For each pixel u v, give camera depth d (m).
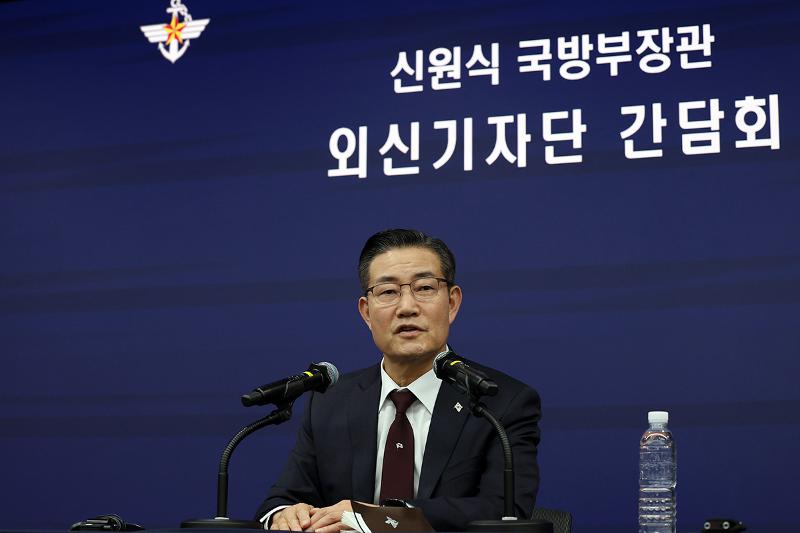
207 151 7.70
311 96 7.60
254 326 7.39
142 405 7.48
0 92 8.13
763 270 6.61
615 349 6.78
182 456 7.35
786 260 6.58
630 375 6.73
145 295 7.62
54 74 8.09
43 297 7.78
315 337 7.29
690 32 7.00
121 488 7.41
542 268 6.98
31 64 8.13
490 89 7.29
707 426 6.56
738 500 6.44
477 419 4.90
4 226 7.94
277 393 4.28
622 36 7.12
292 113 7.61
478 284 7.06
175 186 7.71
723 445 6.52
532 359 6.90
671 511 5.04
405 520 3.74
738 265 6.65
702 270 6.71
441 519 4.25
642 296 6.78
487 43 7.37
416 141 7.36
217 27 7.86
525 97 7.22
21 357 7.73
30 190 7.95
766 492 6.41
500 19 7.37
